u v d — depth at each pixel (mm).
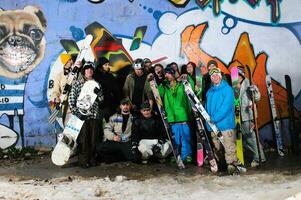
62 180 6594
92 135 7352
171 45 8477
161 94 7695
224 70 8453
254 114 7379
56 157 7297
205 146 6953
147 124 7438
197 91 7711
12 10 8477
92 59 8406
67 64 8367
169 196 5680
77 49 8492
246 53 8477
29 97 8492
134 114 7863
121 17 8484
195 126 7602
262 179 6355
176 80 7598
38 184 6402
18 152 8289
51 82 8484
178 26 8461
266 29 8469
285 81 8469
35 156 8227
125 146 7438
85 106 7270
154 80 7465
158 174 6844
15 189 6121
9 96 8461
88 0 8477
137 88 7938
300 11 8453
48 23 8477
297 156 7953
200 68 8305
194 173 6852
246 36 8477
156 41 8477
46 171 7199
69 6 8477
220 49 8469
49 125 8477
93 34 8492
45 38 8477
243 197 5473
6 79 8461
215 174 6762
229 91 6746
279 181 6219
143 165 7422
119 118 7660
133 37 8484
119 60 8500
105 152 7465
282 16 8477
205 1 8453
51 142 8484
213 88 6887
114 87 8078
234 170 6738
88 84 7328
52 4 8477
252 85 7555
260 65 8477
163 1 8461
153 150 7332
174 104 7531
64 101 7988
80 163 7414
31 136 8484
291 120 8375
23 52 8477
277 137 8188
